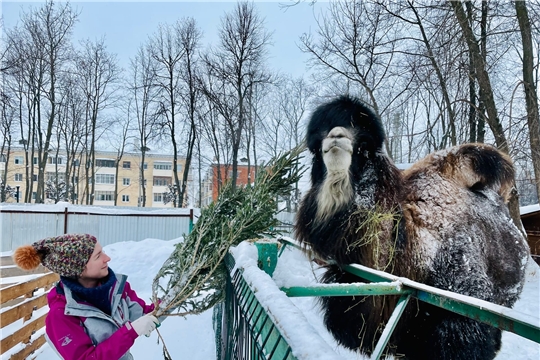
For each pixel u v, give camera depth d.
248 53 28.09
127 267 9.51
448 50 8.85
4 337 4.00
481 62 8.86
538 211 10.83
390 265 2.74
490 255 3.19
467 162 3.38
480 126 10.70
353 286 2.12
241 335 1.89
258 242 2.48
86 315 1.94
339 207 2.81
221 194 2.97
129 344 1.92
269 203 2.84
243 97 27.73
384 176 2.94
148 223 17.92
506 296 3.53
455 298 1.78
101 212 17.44
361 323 2.84
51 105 31.06
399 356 2.84
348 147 2.76
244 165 35.34
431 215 2.98
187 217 18.36
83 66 31.81
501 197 3.77
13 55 28.17
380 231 2.73
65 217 16.86
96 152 49.03
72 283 1.99
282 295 1.34
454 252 2.85
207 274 2.56
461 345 2.63
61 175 47.50
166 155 51.78
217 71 28.41
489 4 9.46
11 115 30.81
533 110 8.35
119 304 2.20
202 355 4.29
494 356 2.93
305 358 0.89
